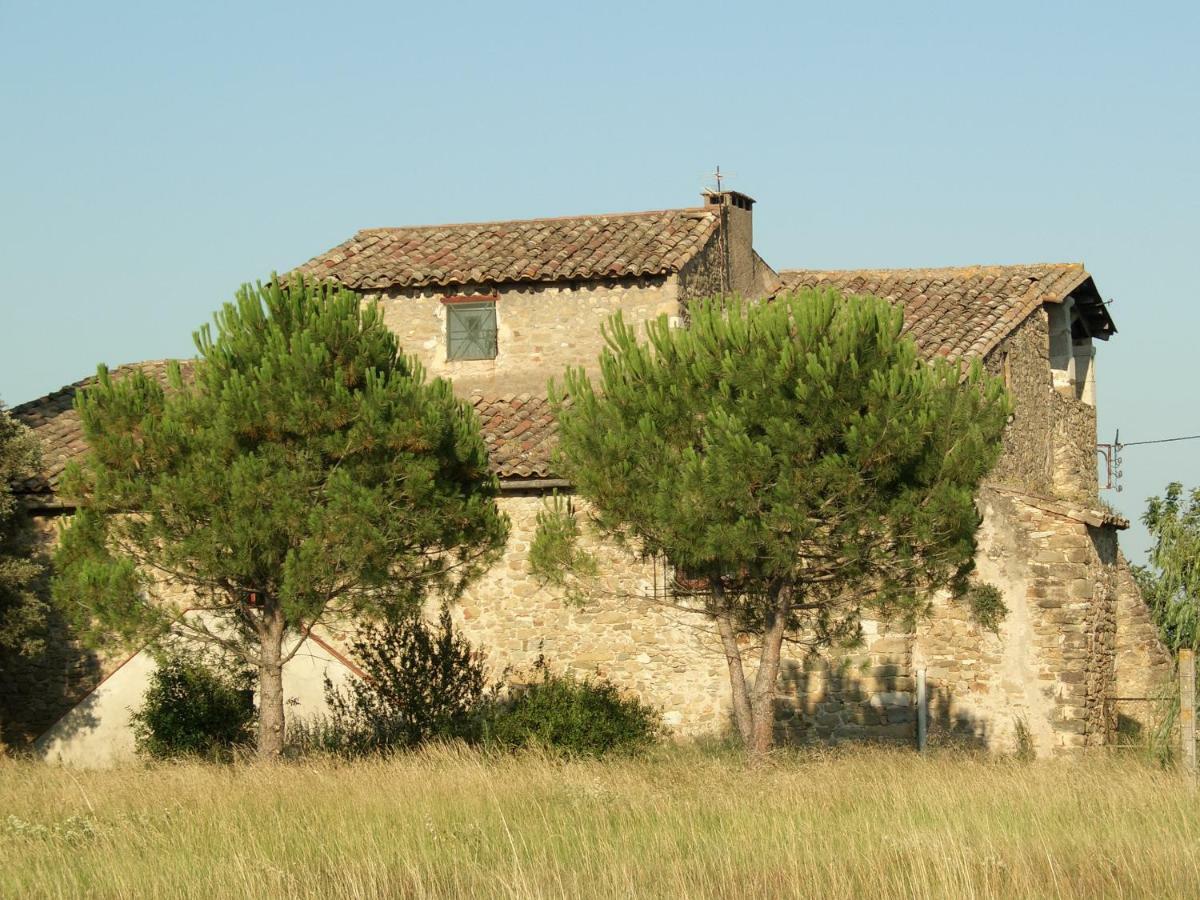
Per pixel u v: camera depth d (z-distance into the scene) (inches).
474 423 1316.4
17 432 1529.3
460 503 1268.5
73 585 1225.4
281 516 1205.7
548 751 1295.5
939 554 1163.3
